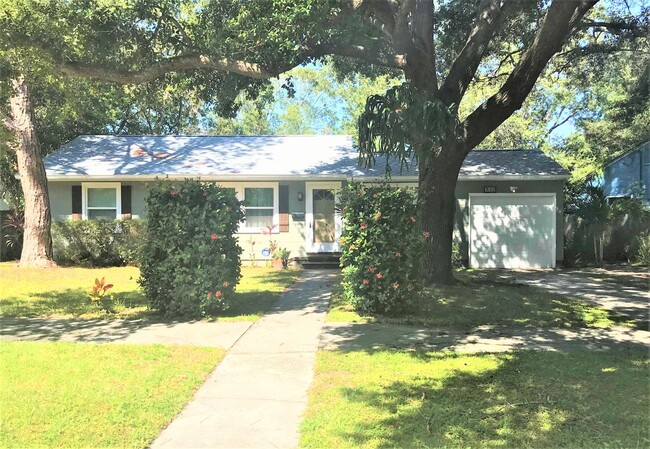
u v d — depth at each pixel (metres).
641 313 8.45
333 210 16.03
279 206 16.05
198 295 8.03
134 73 8.73
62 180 15.82
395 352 6.14
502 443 3.74
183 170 15.89
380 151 7.32
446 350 6.24
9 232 17.06
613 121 24.50
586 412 4.29
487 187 15.88
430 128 6.91
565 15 9.24
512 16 12.50
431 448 3.67
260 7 7.76
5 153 12.12
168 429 4.03
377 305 8.18
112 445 3.71
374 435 3.88
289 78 11.72
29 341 6.60
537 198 15.75
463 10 12.80
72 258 15.34
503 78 20.33
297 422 4.16
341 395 4.70
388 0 9.19
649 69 15.16
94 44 8.30
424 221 10.76
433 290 10.06
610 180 23.94
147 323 7.70
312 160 16.88
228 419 4.22
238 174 15.61
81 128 21.70
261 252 16.09
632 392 4.74
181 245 8.09
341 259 8.53
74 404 4.42
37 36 8.02
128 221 15.30
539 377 5.16
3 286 11.12
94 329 7.31
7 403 4.41
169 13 8.74
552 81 20.42
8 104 14.71
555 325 7.61
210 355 5.96
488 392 4.75
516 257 15.77
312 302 9.50
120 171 15.88
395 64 10.23
